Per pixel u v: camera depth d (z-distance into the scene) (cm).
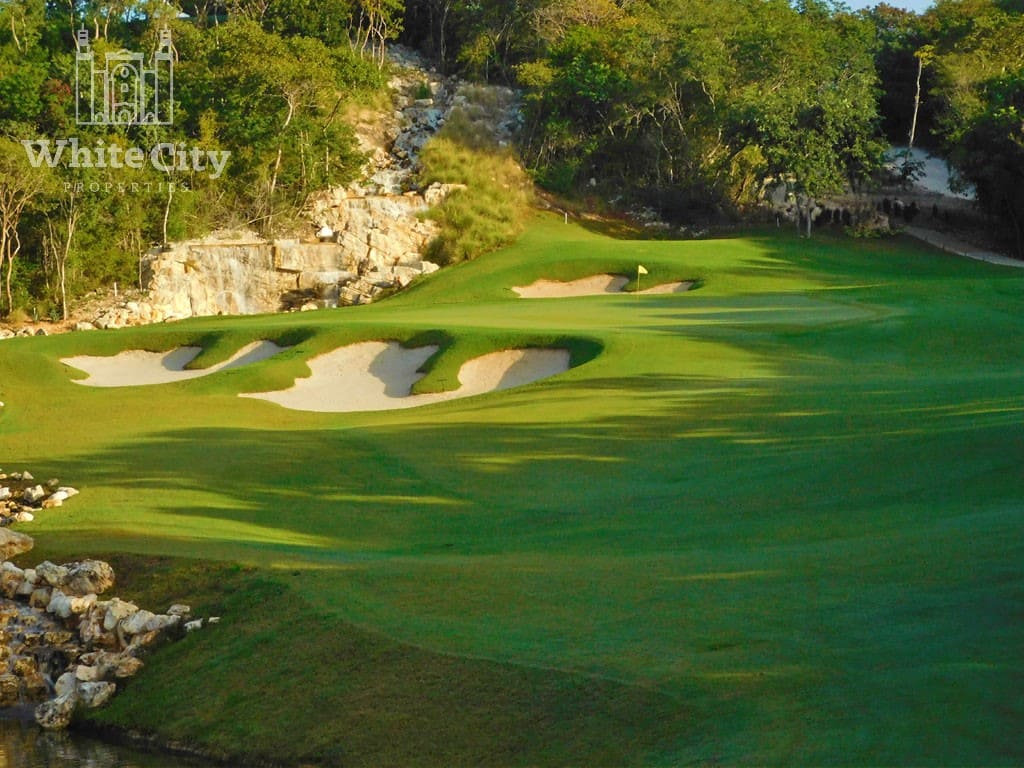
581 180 10538
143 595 2188
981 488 2348
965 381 3641
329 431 3791
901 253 8869
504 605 1850
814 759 1265
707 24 10500
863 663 1459
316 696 1709
